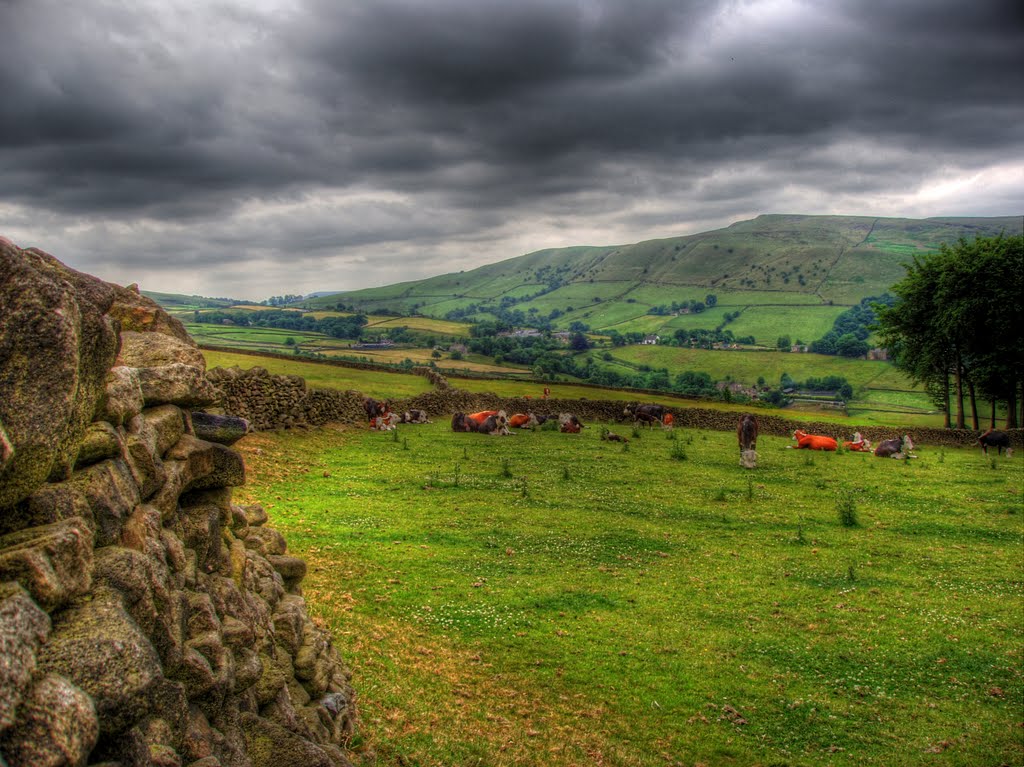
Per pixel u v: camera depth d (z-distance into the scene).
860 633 18.84
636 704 14.95
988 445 55.19
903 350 74.56
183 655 7.01
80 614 5.52
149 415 8.93
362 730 11.37
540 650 16.73
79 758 4.53
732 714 14.90
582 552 23.41
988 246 66.50
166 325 11.31
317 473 30.14
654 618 18.98
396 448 38.62
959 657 17.80
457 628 17.20
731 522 28.16
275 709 9.02
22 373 5.57
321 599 17.11
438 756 11.29
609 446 45.34
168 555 7.88
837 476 38.50
